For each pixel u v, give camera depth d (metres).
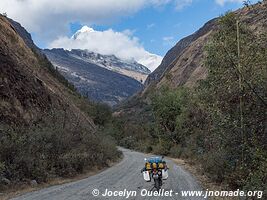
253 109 12.28
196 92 18.56
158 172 14.52
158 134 56.59
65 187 16.41
